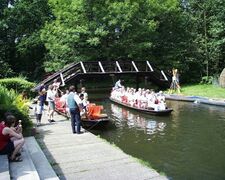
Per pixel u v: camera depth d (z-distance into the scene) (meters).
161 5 34.50
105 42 33.28
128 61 31.52
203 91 28.12
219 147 12.79
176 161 11.26
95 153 10.15
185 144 13.22
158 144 13.29
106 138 14.27
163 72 31.36
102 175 8.29
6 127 8.45
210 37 35.38
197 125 16.56
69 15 31.98
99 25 32.00
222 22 31.94
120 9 31.59
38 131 13.44
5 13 40.91
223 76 29.48
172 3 35.06
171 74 34.47
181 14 36.06
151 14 33.50
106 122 15.66
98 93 31.78
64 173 8.48
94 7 31.09
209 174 10.07
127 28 33.09
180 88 30.80
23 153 9.25
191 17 35.84
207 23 35.25
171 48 35.75
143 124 17.05
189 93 27.84
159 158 11.59
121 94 24.55
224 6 31.84
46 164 8.74
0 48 40.88
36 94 24.98
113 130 15.77
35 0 41.72
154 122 17.52
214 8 33.25
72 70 29.28
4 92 13.58
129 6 31.75
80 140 11.82
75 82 29.38
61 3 33.00
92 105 16.53
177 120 17.91
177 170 10.44
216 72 34.22
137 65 31.59
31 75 42.59
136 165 8.98
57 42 33.41
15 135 8.47
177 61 34.12
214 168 10.57
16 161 8.45
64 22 33.12
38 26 41.19
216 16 32.84
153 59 34.66
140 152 12.28
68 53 34.09
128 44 33.12
